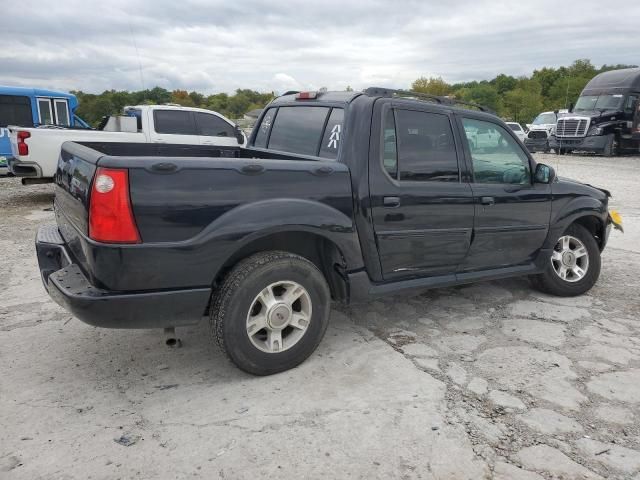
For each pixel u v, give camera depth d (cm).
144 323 316
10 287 537
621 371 370
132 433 294
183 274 314
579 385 350
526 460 274
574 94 6900
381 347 404
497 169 456
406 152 401
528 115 7044
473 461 273
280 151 465
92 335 419
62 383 346
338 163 374
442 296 520
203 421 305
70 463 268
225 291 330
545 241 494
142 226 301
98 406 320
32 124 1430
